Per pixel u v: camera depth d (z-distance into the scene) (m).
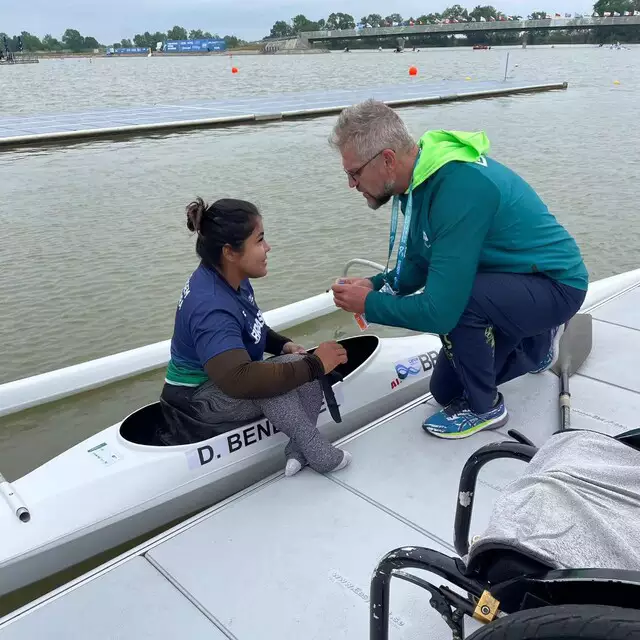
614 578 1.14
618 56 62.84
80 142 15.40
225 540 2.44
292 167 11.70
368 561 2.31
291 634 2.05
